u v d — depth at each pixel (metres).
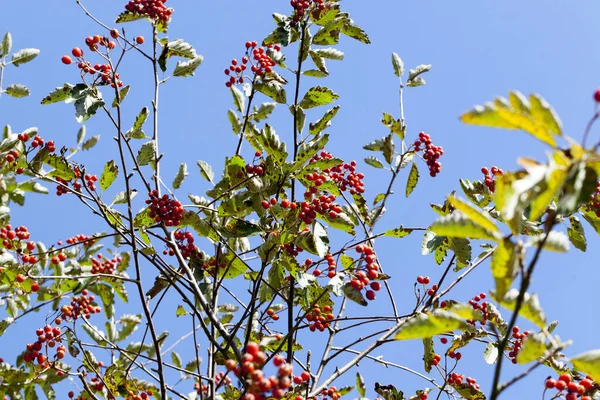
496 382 3.16
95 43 6.61
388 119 7.18
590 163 2.90
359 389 6.40
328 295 6.48
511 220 3.11
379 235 6.35
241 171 6.80
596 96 2.88
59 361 7.11
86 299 8.05
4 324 7.25
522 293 3.07
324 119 6.77
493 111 2.92
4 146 6.61
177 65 7.35
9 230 7.38
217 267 6.78
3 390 6.88
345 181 7.58
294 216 6.00
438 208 6.48
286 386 3.79
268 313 6.89
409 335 3.61
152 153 6.91
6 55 8.26
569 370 5.50
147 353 8.39
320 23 7.18
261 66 7.12
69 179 6.79
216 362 6.52
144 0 7.15
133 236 6.30
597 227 6.27
